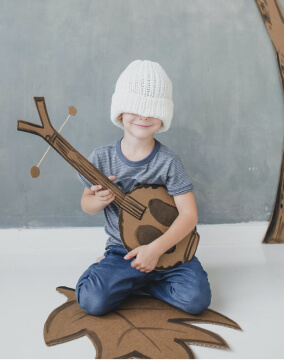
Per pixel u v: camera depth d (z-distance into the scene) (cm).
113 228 136
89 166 126
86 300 117
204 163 184
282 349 103
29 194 175
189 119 181
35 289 137
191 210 132
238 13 180
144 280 129
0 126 170
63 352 101
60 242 178
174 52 177
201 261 167
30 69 169
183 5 176
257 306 128
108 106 174
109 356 98
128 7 172
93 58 172
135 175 133
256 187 188
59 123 173
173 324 114
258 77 184
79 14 169
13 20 166
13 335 108
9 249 175
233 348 104
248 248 183
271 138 188
